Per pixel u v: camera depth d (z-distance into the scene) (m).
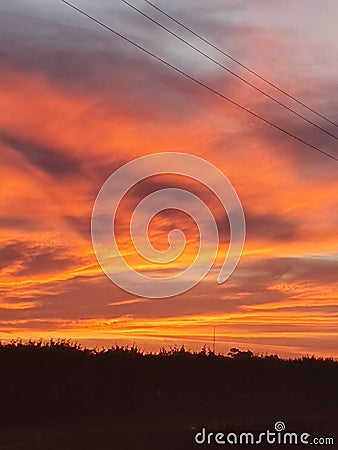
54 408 38.91
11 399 38.91
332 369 57.72
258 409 44.50
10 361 42.75
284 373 56.34
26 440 27.44
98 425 33.34
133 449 26.11
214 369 53.53
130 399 42.41
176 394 49.88
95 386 44.00
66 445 26.20
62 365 44.19
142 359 49.09
